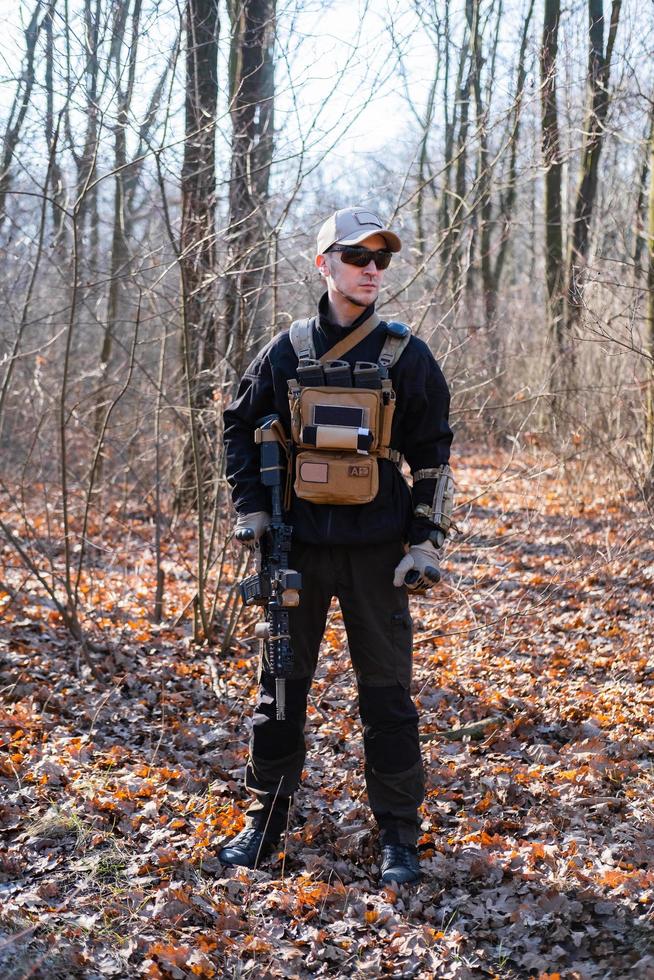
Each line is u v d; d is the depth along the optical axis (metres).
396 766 3.03
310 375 2.91
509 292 13.71
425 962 2.62
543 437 8.22
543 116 6.15
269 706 3.07
